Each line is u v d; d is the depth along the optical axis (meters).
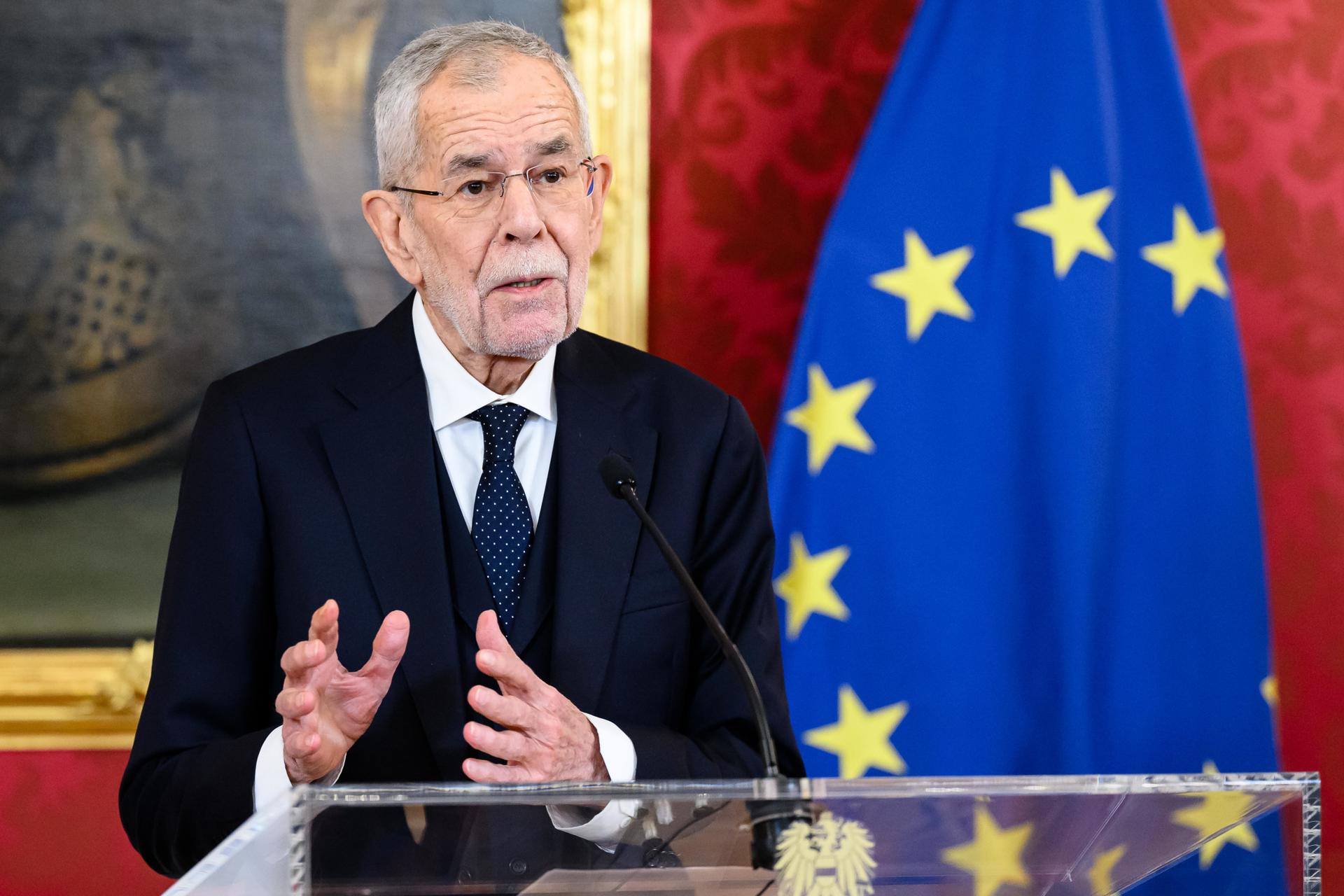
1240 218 8.73
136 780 4.81
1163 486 7.53
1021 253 7.54
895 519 7.44
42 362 7.80
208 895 2.85
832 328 7.56
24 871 7.74
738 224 8.40
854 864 3.19
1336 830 8.57
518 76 5.05
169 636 5.00
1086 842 3.24
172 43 7.93
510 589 5.14
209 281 7.93
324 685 4.11
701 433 5.52
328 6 8.02
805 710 7.37
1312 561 8.70
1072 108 7.58
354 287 8.03
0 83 7.82
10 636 7.73
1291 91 8.75
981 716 7.36
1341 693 8.65
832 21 8.52
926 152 7.66
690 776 4.58
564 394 5.45
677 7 8.38
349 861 3.01
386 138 5.20
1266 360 8.71
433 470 5.20
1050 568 7.34
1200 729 7.42
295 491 5.12
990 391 7.50
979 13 7.73
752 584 5.38
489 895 3.10
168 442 7.88
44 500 7.79
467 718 4.95
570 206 5.09
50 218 7.82
